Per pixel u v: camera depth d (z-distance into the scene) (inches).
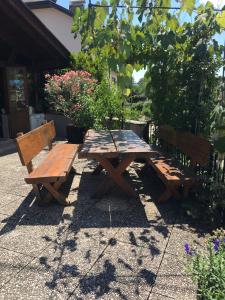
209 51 166.1
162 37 139.2
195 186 153.7
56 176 147.3
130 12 126.4
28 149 158.7
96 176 211.9
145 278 98.8
